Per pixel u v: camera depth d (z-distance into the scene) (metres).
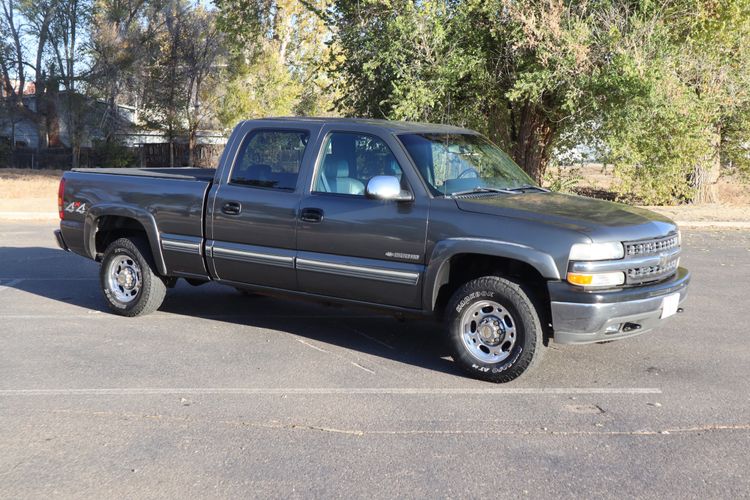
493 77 15.02
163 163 44.16
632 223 5.58
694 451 4.35
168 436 4.54
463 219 5.61
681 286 5.78
